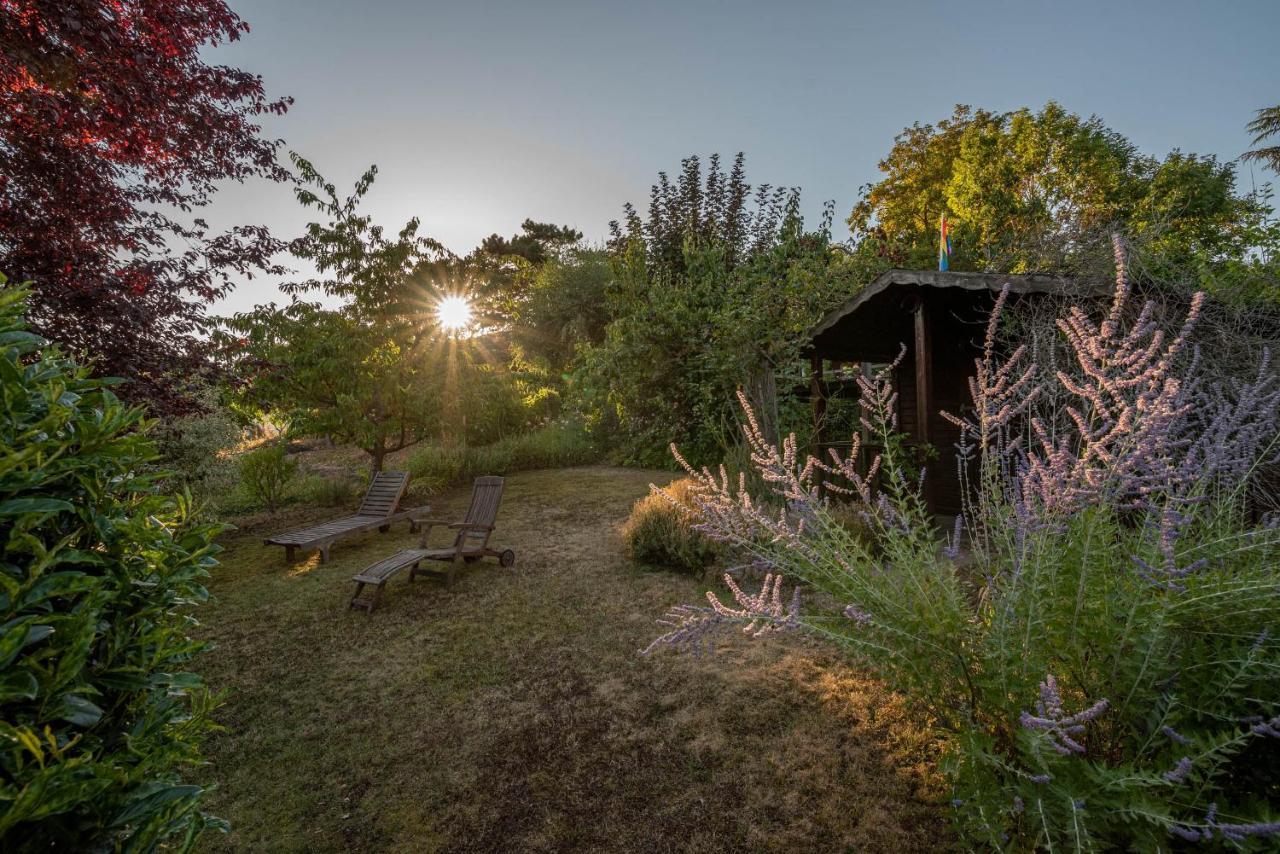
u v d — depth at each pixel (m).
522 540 7.85
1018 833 2.02
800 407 11.12
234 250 6.79
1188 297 4.89
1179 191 18.44
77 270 5.39
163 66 6.00
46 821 1.19
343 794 2.97
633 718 3.49
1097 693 2.04
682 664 4.09
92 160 5.64
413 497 11.40
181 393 6.45
